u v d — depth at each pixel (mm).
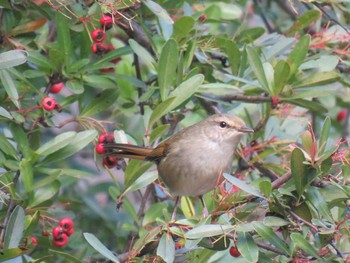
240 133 10672
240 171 11695
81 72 10602
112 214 14148
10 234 8641
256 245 8344
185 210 10727
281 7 14742
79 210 13797
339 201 8750
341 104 14117
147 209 12336
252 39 12117
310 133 8406
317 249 8961
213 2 13469
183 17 10758
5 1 10297
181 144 10648
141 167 9977
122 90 12633
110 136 10711
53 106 10047
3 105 10445
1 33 10617
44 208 10094
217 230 8422
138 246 9117
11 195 9633
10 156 10039
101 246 8672
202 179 10641
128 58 13562
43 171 10211
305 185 8383
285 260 9227
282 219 8398
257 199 9211
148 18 11633
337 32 12102
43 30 12281
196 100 11805
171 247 8711
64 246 11344
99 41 10633
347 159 8766
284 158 11641
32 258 10320
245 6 15469
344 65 12445
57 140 9906
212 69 11719
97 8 10312
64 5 9672
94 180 16062
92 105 10750
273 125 12055
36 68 11508
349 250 9727
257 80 11242
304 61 11305
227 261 9523
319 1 11539
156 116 10258
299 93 10859
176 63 10312
